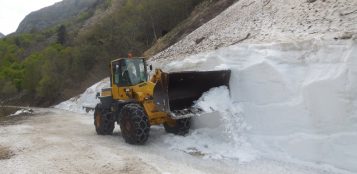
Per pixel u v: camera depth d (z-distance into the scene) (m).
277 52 8.07
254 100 8.11
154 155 7.83
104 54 34.50
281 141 7.20
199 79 8.54
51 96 42.62
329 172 6.12
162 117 9.05
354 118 6.14
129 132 8.85
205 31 15.81
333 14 9.65
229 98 8.66
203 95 8.78
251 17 13.37
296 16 10.96
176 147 8.44
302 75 7.28
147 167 6.94
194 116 9.15
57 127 14.63
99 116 11.20
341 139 6.22
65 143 10.02
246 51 8.97
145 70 10.22
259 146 7.54
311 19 10.16
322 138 6.50
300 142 6.82
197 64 11.58
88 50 39.22
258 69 8.12
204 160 7.25
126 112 8.91
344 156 6.12
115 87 10.41
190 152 7.94
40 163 7.77
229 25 14.22
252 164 6.80
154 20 28.67
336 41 7.09
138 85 9.52
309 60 7.34
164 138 9.26
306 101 6.91
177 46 17.05
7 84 58.78
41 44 94.19
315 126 6.68
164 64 15.47
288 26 10.66
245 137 7.94
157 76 8.62
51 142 10.31
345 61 6.52
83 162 7.64
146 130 8.73
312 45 7.44
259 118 7.85
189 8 25.20
